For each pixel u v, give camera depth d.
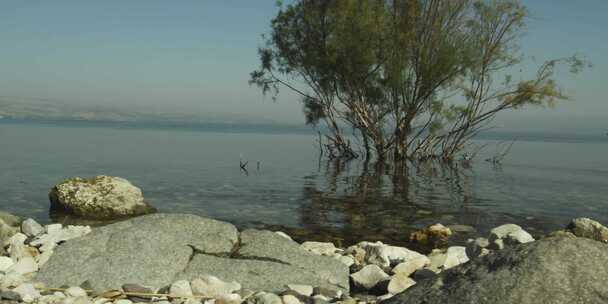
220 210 15.63
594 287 3.92
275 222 13.93
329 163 34.66
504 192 21.55
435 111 31.31
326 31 30.44
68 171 26.23
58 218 13.94
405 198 19.30
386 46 29.88
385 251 8.72
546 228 14.00
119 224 7.73
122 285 6.33
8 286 6.25
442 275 4.66
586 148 79.94
